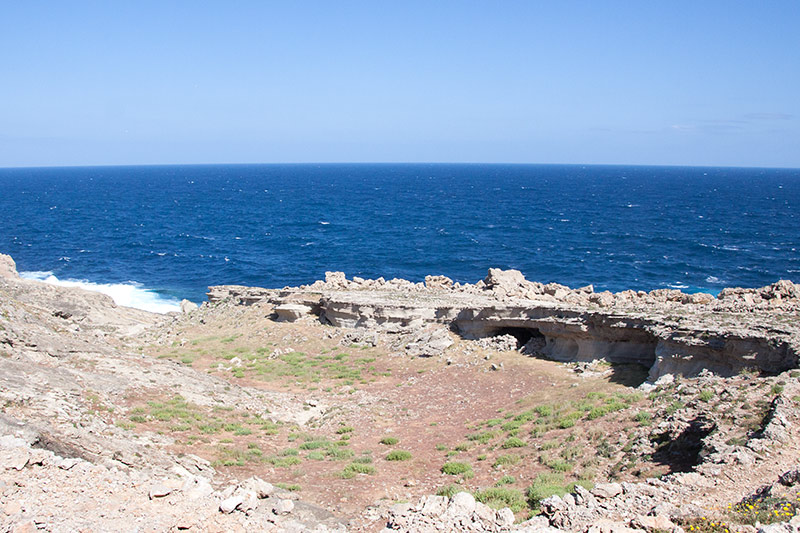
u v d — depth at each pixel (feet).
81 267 371.35
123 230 529.86
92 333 175.52
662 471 77.20
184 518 55.62
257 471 85.81
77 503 54.75
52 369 103.65
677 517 55.16
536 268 358.43
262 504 66.85
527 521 58.90
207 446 92.17
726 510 56.24
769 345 101.55
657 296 159.74
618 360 131.03
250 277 353.72
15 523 49.19
